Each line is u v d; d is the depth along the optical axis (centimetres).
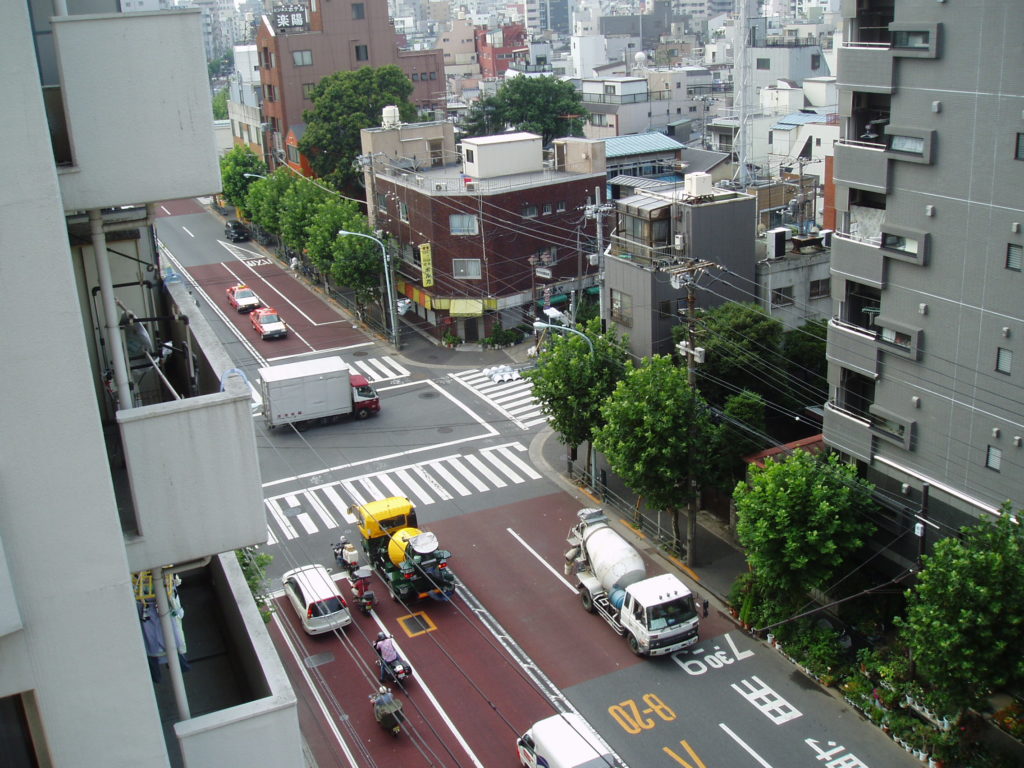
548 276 5641
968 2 2445
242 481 930
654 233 4281
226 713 932
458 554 3700
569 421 3941
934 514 2828
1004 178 2442
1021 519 2272
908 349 2788
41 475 770
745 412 3584
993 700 2625
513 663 3017
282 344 6331
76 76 839
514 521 3938
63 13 887
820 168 7719
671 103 10638
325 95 8412
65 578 791
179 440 896
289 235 7438
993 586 2186
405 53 11038
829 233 4566
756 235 4788
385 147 6931
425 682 2942
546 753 2402
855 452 3034
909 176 2705
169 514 907
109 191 870
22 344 746
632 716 2738
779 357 4003
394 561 3356
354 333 6488
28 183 726
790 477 2795
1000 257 2497
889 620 2952
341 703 2870
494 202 5803
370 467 4509
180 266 8356
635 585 3023
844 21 2895
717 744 2606
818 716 2695
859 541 2773
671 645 2948
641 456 3256
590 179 6178
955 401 2700
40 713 805
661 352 4244
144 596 1121
